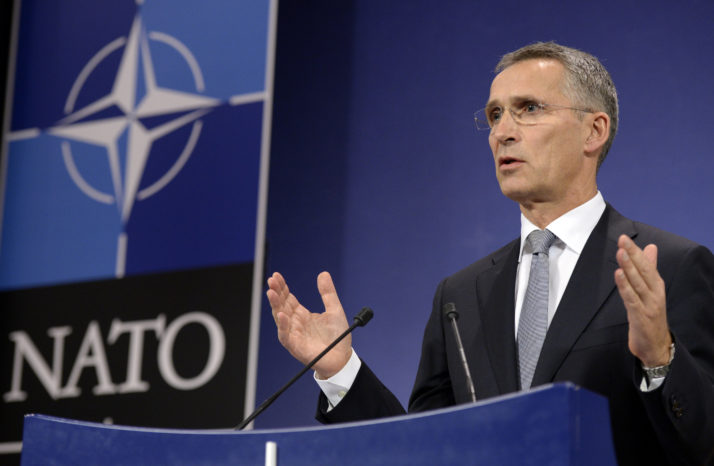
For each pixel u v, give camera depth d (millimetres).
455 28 10055
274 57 9828
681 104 8859
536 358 4797
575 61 5434
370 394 4949
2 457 10016
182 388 9430
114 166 10328
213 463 3270
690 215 8586
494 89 5457
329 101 10445
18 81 11055
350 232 9992
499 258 5445
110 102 10523
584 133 5336
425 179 9820
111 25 10727
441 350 5391
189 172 9914
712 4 8945
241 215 9578
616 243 4988
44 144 10758
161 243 9898
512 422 2893
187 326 9562
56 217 10500
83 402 9828
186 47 10258
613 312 4672
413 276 9625
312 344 4914
